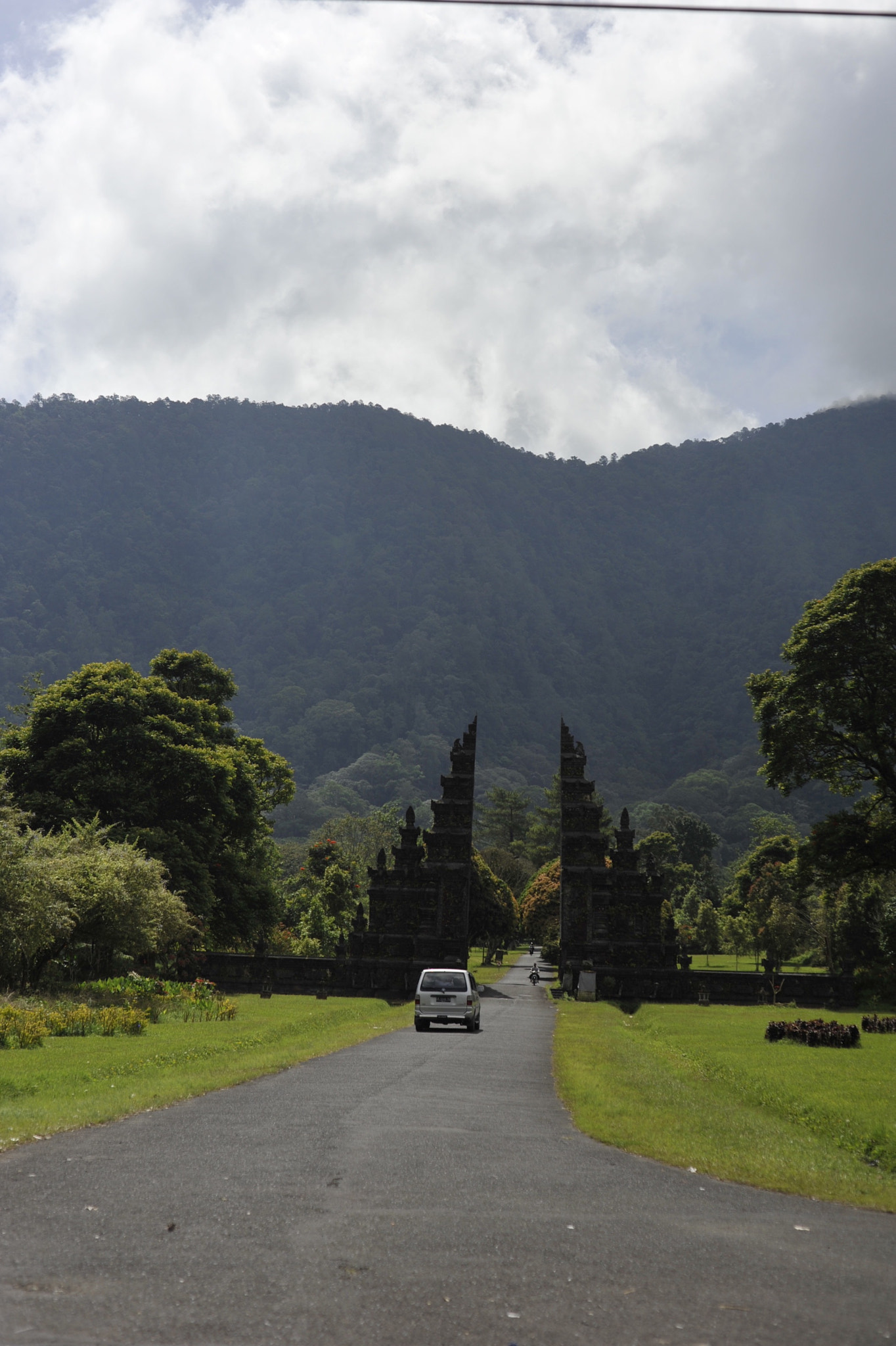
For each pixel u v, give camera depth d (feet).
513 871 443.73
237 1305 19.86
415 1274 22.06
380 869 202.49
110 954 142.61
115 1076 55.88
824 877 174.09
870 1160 42.24
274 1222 25.44
